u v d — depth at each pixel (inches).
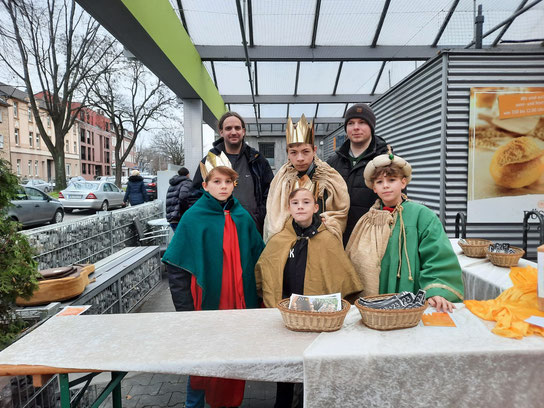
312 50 275.4
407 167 73.4
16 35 594.2
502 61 164.1
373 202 92.8
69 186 604.7
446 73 164.7
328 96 386.9
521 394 46.4
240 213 83.0
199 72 283.0
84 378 58.7
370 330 53.1
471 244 107.9
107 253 189.3
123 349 49.5
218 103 378.6
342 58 274.1
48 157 1887.3
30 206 396.8
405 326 52.8
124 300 142.7
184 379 103.4
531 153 165.2
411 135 202.4
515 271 63.5
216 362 46.0
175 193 189.0
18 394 65.6
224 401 73.0
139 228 223.9
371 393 46.0
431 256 67.2
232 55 277.6
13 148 1606.8
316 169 84.8
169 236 256.1
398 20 249.0
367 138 96.1
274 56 275.6
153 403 91.7
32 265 78.0
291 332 53.9
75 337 53.6
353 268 71.2
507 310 55.2
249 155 113.0
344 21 250.8
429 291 63.6
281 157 554.6
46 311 82.2
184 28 245.1
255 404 92.2
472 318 57.1
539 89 163.8
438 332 52.0
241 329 55.4
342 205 83.8
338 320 52.1
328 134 494.0
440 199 169.0
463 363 46.0
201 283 75.9
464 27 250.8
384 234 71.8
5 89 1438.2
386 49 271.6
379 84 361.1
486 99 163.6
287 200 79.4
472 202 167.6
